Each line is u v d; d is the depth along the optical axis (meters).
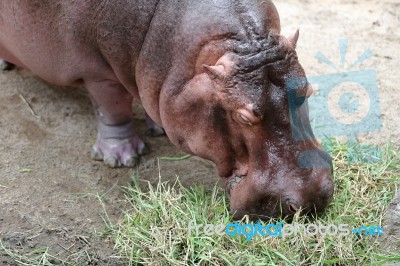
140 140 5.59
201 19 4.22
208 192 5.02
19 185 5.18
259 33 4.09
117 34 4.61
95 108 5.43
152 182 5.26
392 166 5.21
